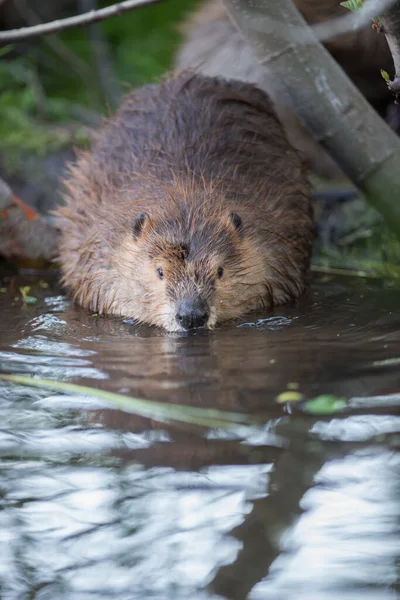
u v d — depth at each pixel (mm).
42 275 13438
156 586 5488
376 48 13070
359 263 13430
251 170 11797
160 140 11953
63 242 12320
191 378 8180
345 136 10148
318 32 9836
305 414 7266
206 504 6172
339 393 7680
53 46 19469
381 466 6477
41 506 6270
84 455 6863
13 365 8750
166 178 11352
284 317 10492
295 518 5977
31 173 16141
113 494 6348
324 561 5586
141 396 7742
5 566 5711
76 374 8422
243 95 12805
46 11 20406
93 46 19203
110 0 20938
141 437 7066
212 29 15789
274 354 8844
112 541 5910
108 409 7578
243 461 6637
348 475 6398
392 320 10117
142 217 10547
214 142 11867
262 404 7480
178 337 9719
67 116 18891
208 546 5793
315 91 10078
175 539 5855
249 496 6227
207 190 11008
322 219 14328
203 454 6742
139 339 9688
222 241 10383
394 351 8781
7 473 6637
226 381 8055
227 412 7355
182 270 10117
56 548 5863
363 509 6035
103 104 18734
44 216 14961
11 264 13711
